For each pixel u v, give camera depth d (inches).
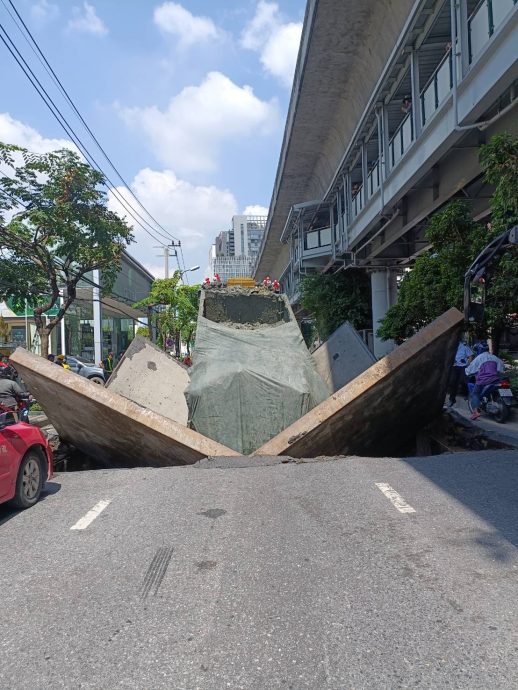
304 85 864.9
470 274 361.1
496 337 552.1
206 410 331.9
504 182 384.5
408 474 288.8
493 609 151.8
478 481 271.9
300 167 1243.2
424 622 146.1
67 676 127.0
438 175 648.4
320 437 323.0
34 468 267.4
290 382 338.6
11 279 717.3
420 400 360.5
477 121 478.9
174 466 334.0
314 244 1240.8
